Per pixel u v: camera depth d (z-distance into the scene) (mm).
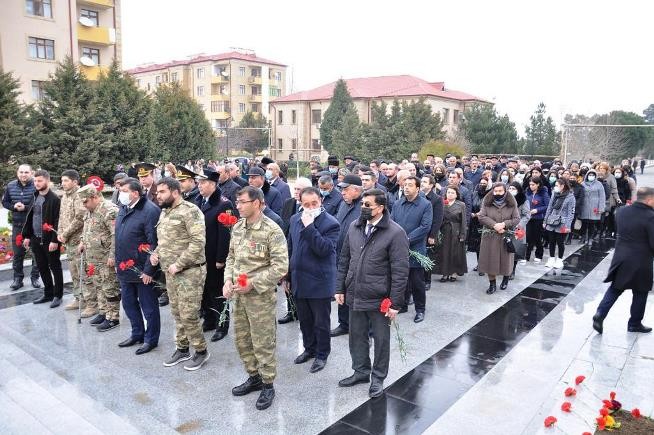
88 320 6344
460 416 3980
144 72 66500
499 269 7453
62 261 8914
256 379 4410
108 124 20641
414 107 34688
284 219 6363
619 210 5742
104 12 30812
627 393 4367
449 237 7906
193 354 5227
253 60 62031
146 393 4395
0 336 5750
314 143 48500
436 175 9875
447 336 5777
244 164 19828
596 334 5828
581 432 3738
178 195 4852
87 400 4195
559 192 9211
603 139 37000
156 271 5172
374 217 4285
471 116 36906
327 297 4859
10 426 3727
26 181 7809
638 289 5652
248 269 4148
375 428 3826
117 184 7551
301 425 3877
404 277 4188
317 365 4875
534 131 39250
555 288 7840
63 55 27672
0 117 17125
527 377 4688
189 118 27234
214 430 3799
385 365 4367
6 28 25484
